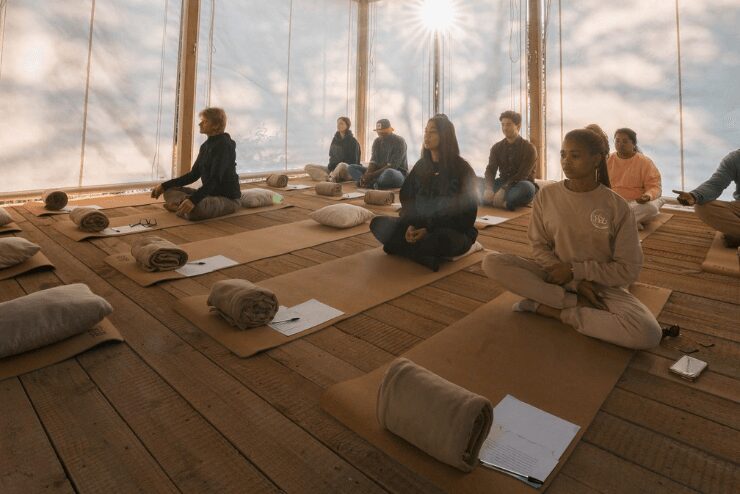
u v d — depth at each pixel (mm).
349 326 2158
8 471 1239
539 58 5832
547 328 2096
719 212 3152
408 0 7059
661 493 1187
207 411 1514
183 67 5789
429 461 1287
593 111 5539
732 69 4602
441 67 6859
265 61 6613
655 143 5160
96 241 3500
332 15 7309
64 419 1459
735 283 2676
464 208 2895
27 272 2785
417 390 1320
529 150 4781
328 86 7461
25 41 4637
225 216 4406
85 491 1178
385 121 5875
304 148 7340
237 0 6195
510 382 1676
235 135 6508
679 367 1754
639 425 1459
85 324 1919
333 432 1419
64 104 4965
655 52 5020
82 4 4934
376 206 4957
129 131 5480
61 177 5062
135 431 1409
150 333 2055
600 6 5301
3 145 4645
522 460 1284
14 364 1734
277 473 1250
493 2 6199
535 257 2174
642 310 1884
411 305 2404
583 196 1959
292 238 3658
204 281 2721
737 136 4660
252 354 1862
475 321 2174
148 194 5398
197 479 1224
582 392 1616
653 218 4258
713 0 4602
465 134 6773
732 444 1368
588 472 1259
